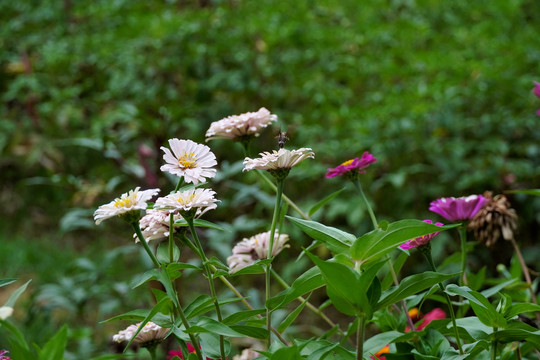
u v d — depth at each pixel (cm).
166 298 111
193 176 117
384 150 263
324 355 112
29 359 103
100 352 217
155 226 120
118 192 296
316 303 265
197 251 121
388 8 410
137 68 330
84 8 411
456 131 280
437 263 250
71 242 315
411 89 304
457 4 413
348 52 355
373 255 117
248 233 278
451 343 145
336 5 406
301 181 275
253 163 123
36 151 307
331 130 283
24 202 337
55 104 315
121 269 287
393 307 141
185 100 321
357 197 257
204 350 121
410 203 263
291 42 350
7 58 369
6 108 353
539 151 271
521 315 142
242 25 357
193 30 342
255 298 195
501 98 298
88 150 310
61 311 261
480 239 153
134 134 239
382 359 132
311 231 119
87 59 353
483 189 263
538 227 258
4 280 111
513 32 384
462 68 309
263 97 321
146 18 359
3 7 427
